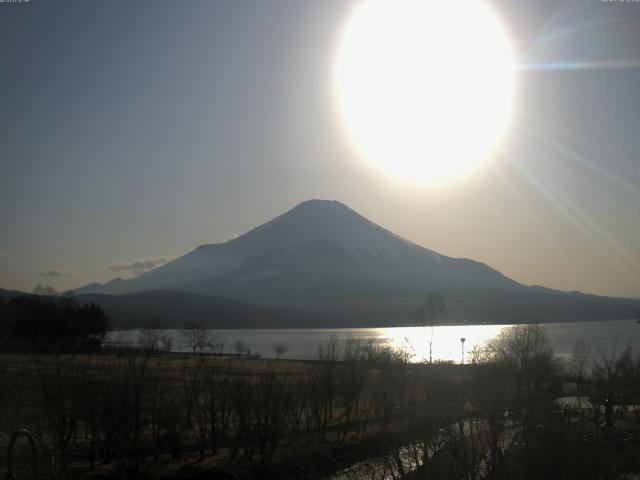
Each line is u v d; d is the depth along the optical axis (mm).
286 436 36562
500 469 15047
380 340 127688
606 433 17234
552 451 14914
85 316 97438
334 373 44781
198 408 35219
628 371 35219
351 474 19781
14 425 29078
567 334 154750
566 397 28062
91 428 31062
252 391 34938
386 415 32688
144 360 37156
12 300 94188
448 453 16094
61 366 36656
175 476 29609
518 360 41500
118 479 28875
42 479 22953
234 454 32562
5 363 35750
